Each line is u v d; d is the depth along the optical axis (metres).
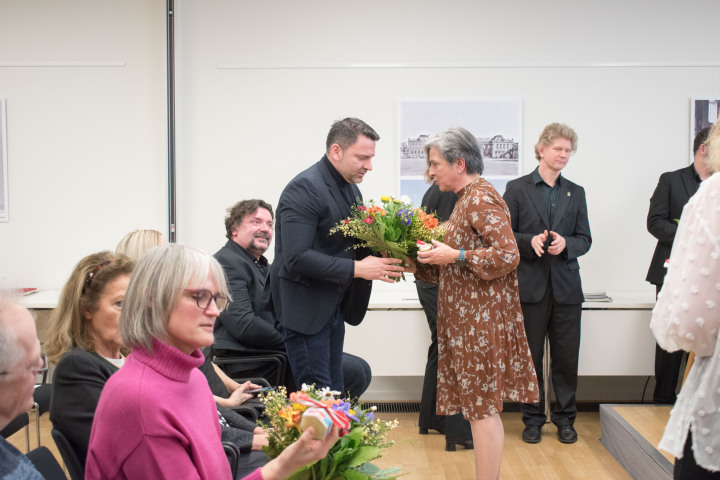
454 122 4.63
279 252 2.76
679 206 4.02
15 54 4.64
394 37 4.61
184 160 4.67
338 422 1.44
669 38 4.57
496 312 2.66
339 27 4.61
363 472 1.74
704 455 1.57
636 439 3.30
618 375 4.36
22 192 4.69
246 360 3.10
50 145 4.67
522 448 3.79
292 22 4.61
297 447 1.43
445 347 2.81
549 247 3.70
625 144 4.60
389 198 2.71
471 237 2.70
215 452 1.47
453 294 2.72
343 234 2.73
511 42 4.60
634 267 4.62
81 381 1.74
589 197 4.63
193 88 4.64
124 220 4.70
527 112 4.62
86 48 4.64
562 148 3.80
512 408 4.57
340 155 2.67
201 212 4.69
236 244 3.42
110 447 1.35
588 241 3.89
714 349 1.58
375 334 4.20
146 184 4.69
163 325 1.40
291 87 4.64
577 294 3.87
